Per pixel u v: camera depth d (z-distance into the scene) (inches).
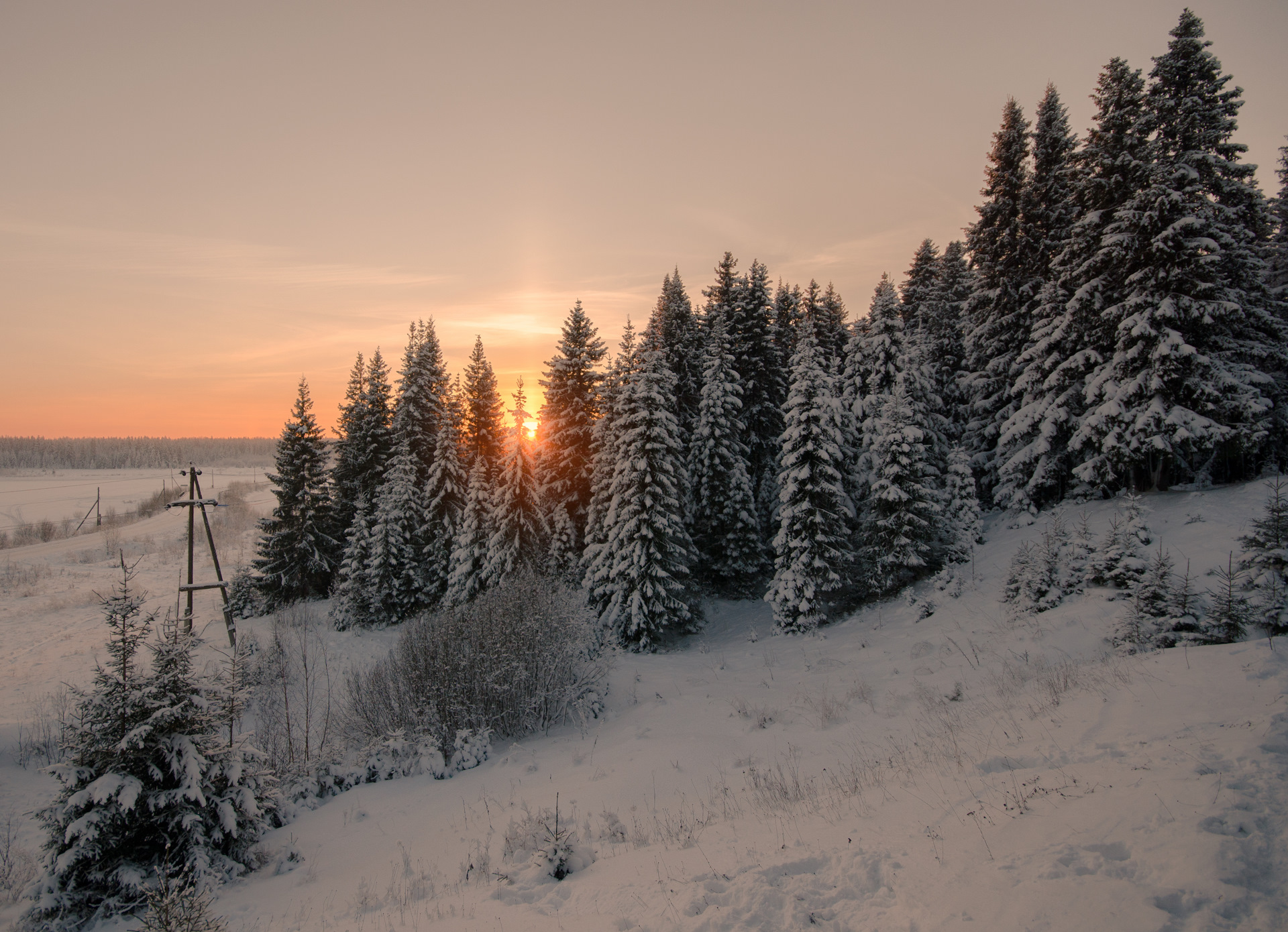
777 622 972.6
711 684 730.2
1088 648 490.9
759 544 1176.2
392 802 462.6
